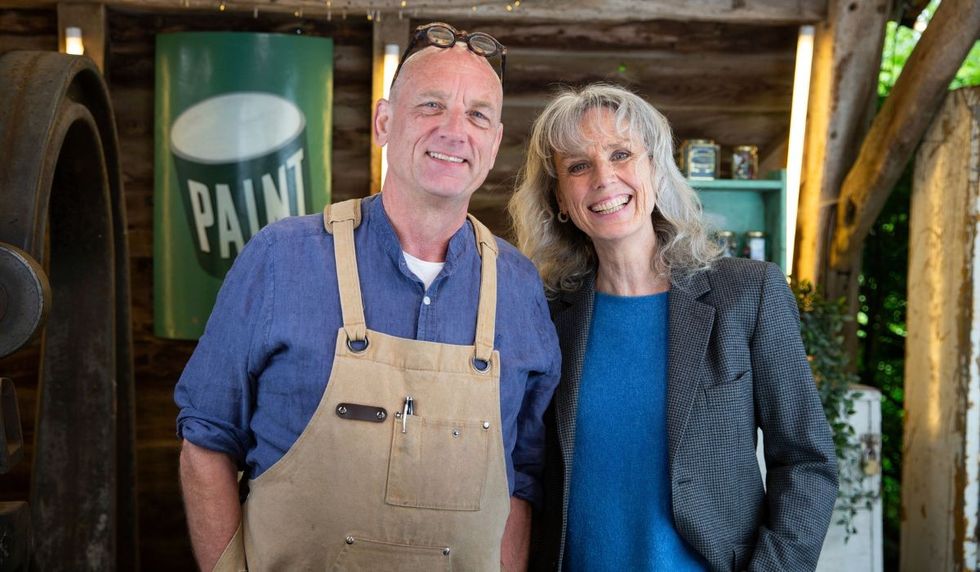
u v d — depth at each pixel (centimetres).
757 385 183
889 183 342
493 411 160
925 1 418
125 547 298
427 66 160
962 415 312
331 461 152
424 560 155
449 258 165
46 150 200
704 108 379
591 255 203
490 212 376
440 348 159
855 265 371
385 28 351
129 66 357
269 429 157
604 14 357
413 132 159
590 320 193
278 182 356
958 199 313
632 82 376
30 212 192
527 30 370
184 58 350
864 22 352
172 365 367
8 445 183
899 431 434
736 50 377
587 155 187
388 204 165
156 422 367
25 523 201
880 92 484
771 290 183
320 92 357
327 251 161
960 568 312
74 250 275
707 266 188
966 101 309
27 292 176
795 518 175
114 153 283
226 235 355
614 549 177
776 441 183
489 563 162
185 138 351
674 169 190
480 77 162
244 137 352
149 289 364
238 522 163
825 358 317
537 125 197
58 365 276
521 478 182
